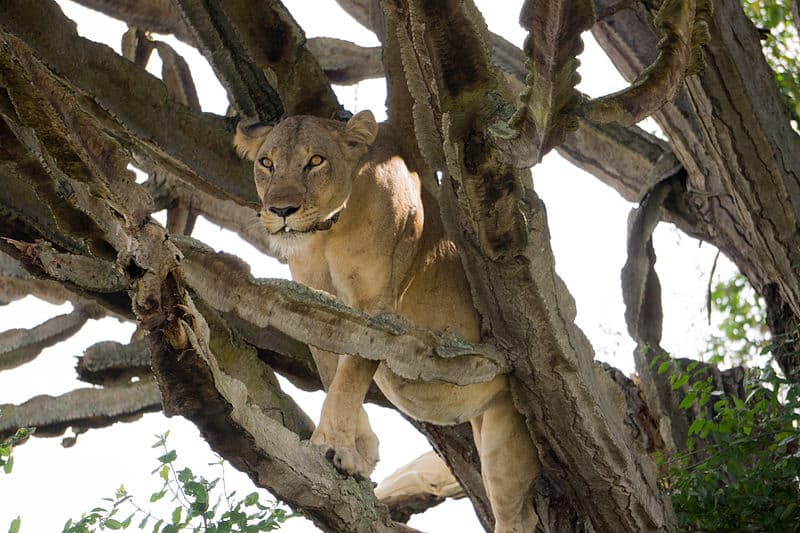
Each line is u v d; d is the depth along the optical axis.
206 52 12.72
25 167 8.14
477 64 8.85
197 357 8.47
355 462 10.76
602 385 12.20
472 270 11.06
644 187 16.12
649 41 15.95
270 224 11.23
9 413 12.23
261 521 10.34
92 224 8.52
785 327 15.26
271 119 12.90
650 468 12.77
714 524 13.20
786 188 13.69
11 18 10.64
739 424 13.59
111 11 13.95
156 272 8.00
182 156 11.96
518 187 9.80
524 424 12.62
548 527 12.88
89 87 11.21
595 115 8.46
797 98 17.69
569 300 11.37
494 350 11.55
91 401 12.33
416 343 10.64
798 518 13.09
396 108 12.09
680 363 15.49
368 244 11.38
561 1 7.48
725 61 13.12
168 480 10.52
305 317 9.85
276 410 12.44
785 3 18.91
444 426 13.48
